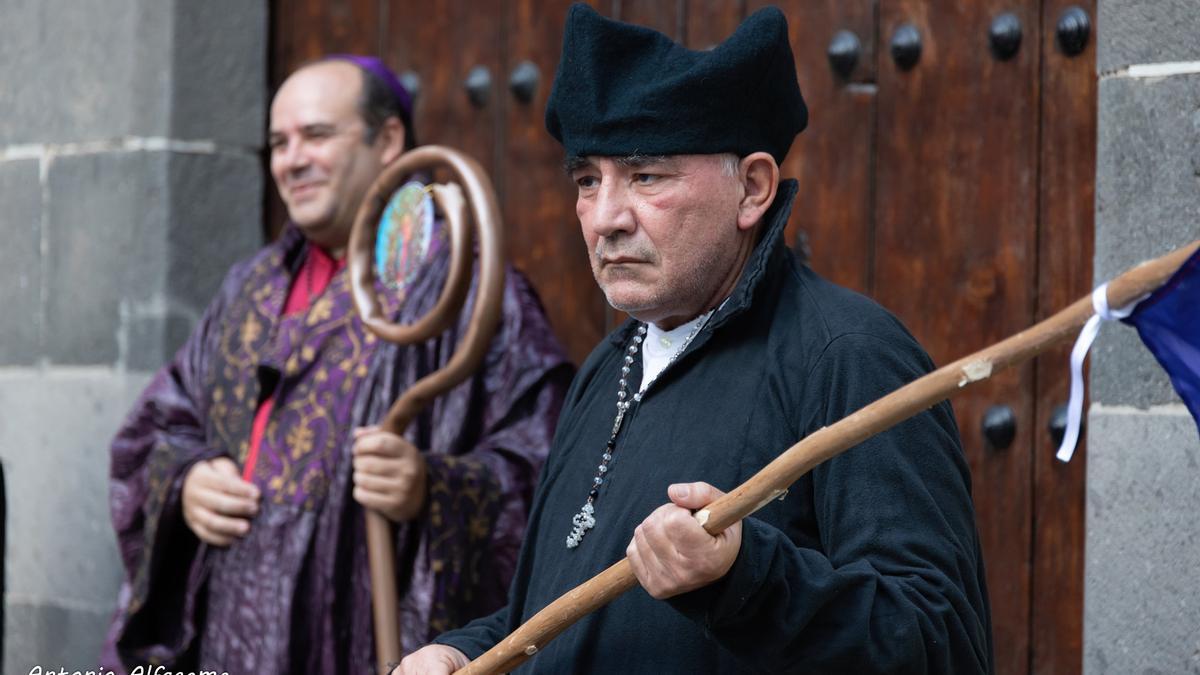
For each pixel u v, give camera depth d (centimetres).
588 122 265
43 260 506
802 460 215
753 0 432
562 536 277
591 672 258
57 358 502
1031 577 375
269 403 412
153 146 488
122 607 422
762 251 265
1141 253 311
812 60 418
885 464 243
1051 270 379
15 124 515
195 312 489
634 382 282
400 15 496
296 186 424
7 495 507
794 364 257
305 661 391
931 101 399
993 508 381
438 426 399
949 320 394
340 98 423
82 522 492
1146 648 306
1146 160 311
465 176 377
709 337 266
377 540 371
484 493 381
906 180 402
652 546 223
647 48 268
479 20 481
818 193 416
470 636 293
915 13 402
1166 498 304
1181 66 307
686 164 261
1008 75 387
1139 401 309
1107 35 317
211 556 410
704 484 225
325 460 397
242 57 504
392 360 400
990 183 389
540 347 400
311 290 430
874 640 227
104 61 496
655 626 253
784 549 228
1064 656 370
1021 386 379
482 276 369
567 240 463
